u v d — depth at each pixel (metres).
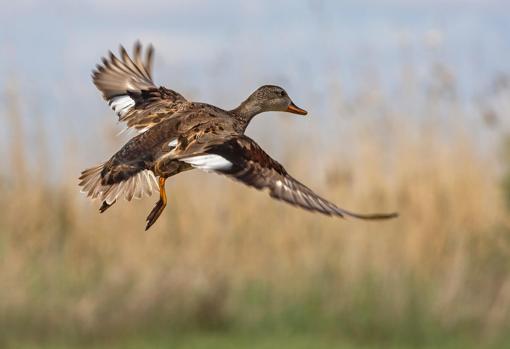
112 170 7.73
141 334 16.36
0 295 16.34
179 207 17.86
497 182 17.58
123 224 17.89
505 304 16.31
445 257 17.11
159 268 17.06
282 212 17.69
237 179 6.79
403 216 17.27
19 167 18.02
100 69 9.12
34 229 17.81
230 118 8.38
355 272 16.67
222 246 17.55
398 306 16.25
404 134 17.56
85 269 17.30
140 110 8.62
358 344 16.16
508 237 17.19
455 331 16.06
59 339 16.06
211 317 16.70
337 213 6.32
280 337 16.41
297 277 17.09
